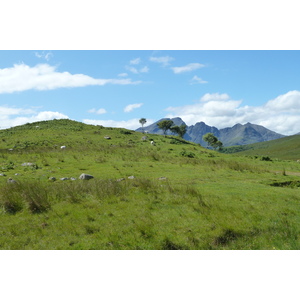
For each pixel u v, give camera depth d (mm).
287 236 11773
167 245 10648
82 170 26125
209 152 47656
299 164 39562
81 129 64875
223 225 12039
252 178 24906
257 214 13523
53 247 10344
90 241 10758
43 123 71062
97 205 14367
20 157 32062
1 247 10273
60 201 14859
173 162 33344
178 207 14312
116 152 39875
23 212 13281
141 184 18219
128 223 12234
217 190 18469
